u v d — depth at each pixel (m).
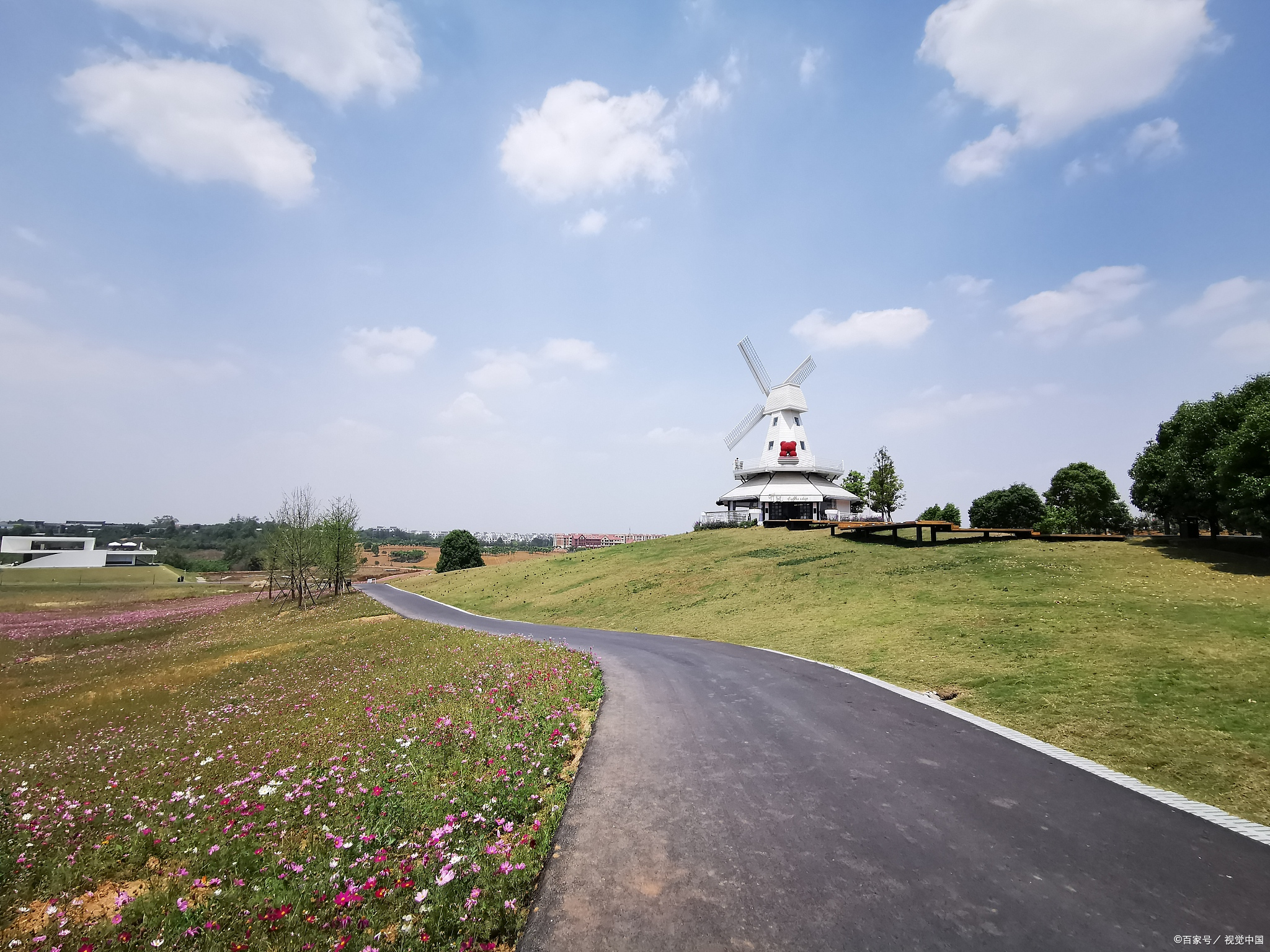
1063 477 54.81
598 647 20.22
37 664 25.62
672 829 7.01
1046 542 29.72
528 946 5.00
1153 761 8.62
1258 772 7.99
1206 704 10.15
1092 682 11.66
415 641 23.47
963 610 18.86
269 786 8.33
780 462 57.91
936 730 10.17
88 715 15.77
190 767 10.25
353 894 5.45
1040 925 5.16
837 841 6.67
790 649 17.77
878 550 31.89
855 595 23.78
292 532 45.62
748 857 6.38
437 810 7.24
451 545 69.38
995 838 6.65
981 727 10.28
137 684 19.31
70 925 5.52
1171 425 28.80
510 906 5.36
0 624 38.59
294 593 48.78
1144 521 56.62
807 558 32.44
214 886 6.06
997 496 55.34
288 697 15.88
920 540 32.62
